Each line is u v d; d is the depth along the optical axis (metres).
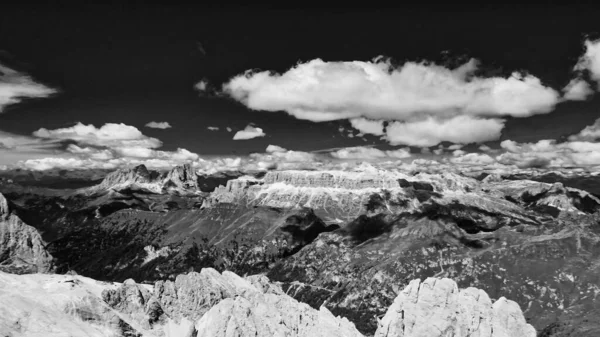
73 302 183.12
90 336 172.12
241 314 197.12
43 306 176.88
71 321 175.25
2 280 188.12
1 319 160.00
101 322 184.12
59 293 187.62
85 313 181.88
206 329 194.88
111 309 191.88
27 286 188.38
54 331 165.88
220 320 194.62
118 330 185.12
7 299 170.38
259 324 198.88
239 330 191.12
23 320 164.50
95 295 199.38
